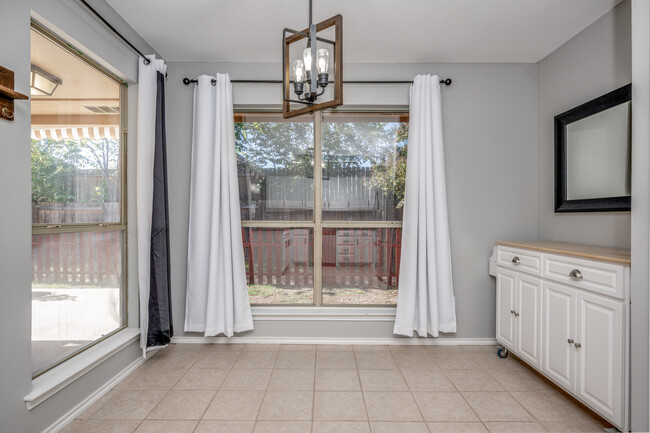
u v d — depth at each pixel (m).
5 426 1.45
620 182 2.06
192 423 1.80
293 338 2.91
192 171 2.82
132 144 2.49
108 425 1.79
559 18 2.28
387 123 3.01
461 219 2.93
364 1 2.10
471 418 1.86
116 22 2.22
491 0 2.09
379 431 1.75
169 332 2.61
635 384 1.51
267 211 3.00
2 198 1.44
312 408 1.95
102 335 2.24
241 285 2.82
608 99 2.13
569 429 1.76
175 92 2.90
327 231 3.02
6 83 1.42
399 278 2.84
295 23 2.35
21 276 1.53
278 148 2.99
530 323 2.27
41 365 1.76
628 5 2.05
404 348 2.83
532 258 2.27
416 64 2.93
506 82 2.94
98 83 2.20
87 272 2.10
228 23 2.35
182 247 2.90
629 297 1.56
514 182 2.93
